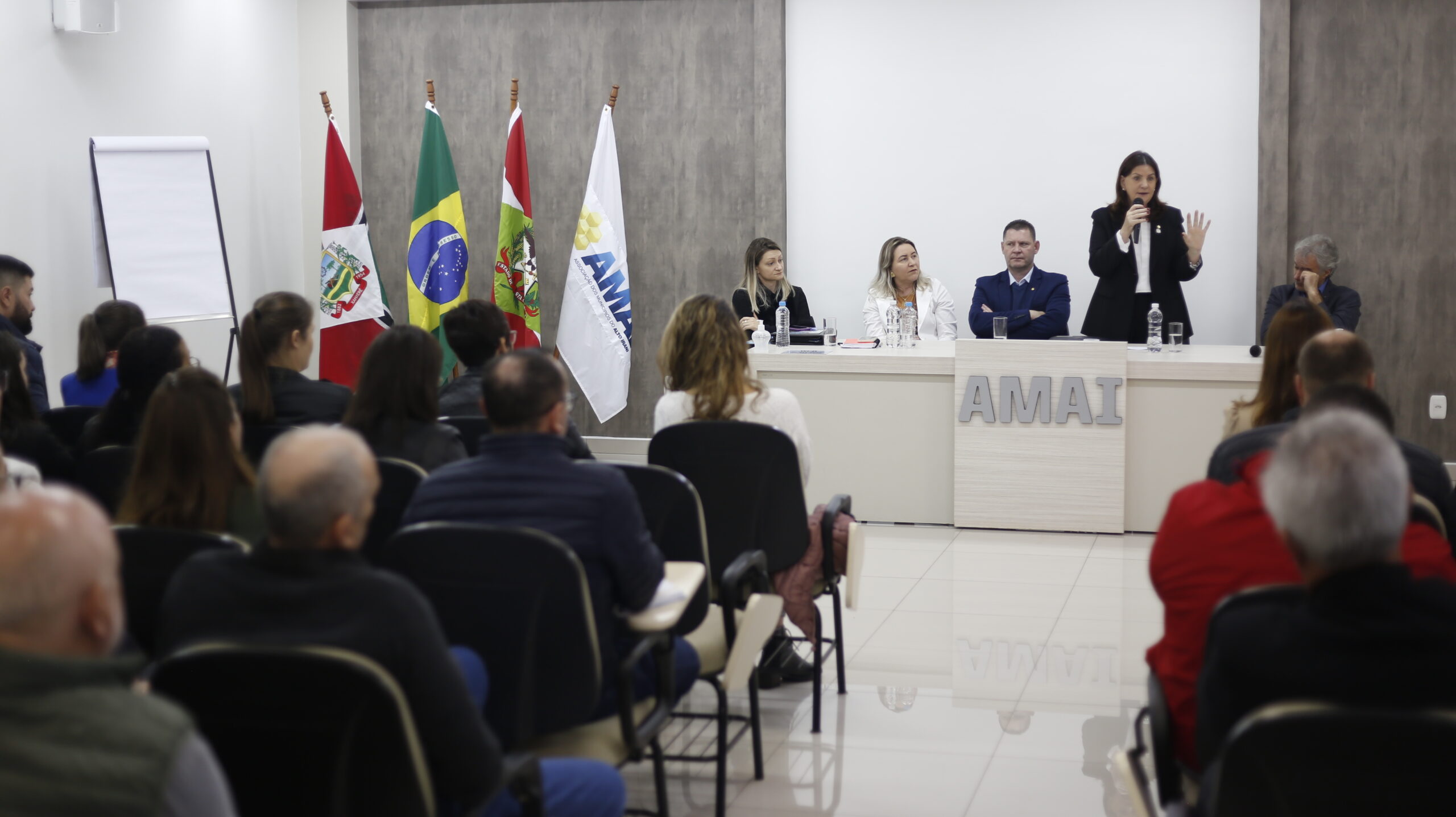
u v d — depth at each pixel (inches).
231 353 278.4
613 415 304.7
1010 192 296.0
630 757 94.3
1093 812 118.6
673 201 312.7
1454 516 97.2
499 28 317.1
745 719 126.6
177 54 275.9
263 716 60.1
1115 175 290.2
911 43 297.9
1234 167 283.7
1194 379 220.8
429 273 305.1
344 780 60.5
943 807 120.0
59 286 242.5
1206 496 80.5
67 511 49.0
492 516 90.4
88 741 46.1
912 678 157.9
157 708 47.9
